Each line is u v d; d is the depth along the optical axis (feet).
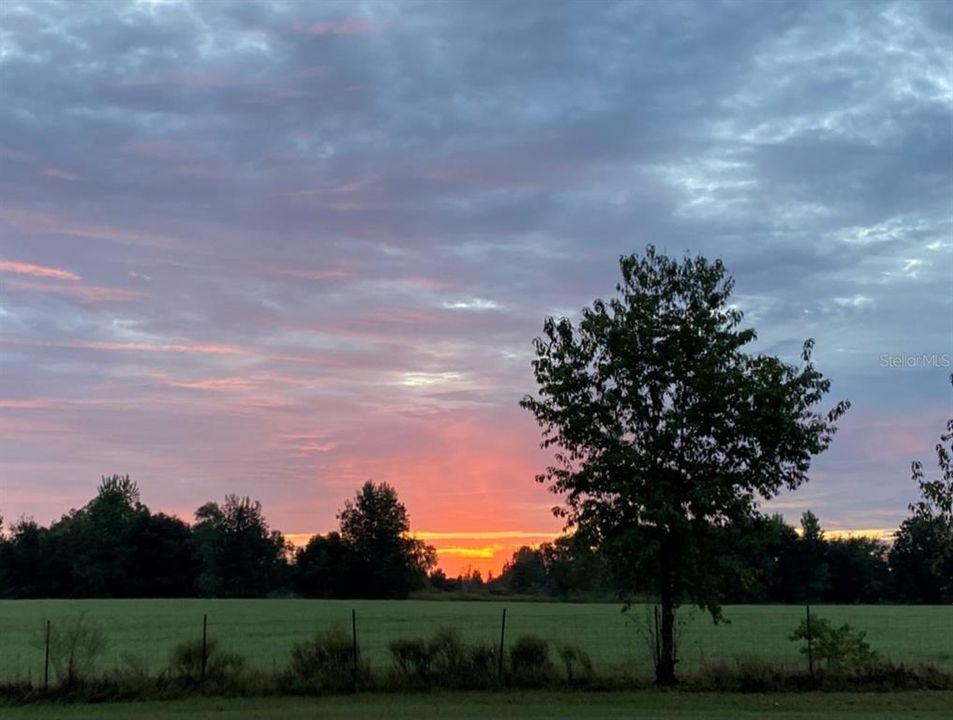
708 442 78.23
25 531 459.73
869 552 438.81
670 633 77.20
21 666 105.29
